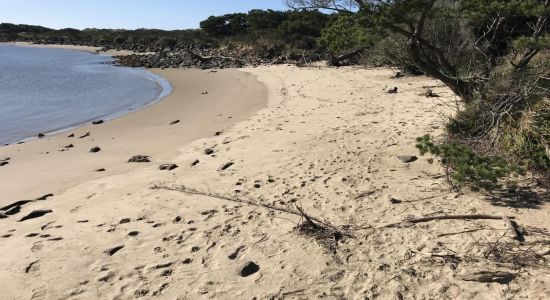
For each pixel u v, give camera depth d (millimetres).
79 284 4465
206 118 13305
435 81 16219
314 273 4512
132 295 4277
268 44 38000
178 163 8469
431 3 7539
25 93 21016
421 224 5332
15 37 92875
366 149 8547
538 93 7078
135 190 7012
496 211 5527
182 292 4305
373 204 6016
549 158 6277
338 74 20594
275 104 14602
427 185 6535
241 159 8438
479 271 4309
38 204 6656
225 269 4656
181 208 6184
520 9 7023
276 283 4383
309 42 35531
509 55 10125
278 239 5199
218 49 44500
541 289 4039
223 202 6332
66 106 17406
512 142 6828
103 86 23484
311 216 5742
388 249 4859
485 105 7805
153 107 16188
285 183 6984
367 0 7758
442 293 4094
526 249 4645
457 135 7910
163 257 4918
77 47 72875
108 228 5645
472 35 12352
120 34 77812
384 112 11844
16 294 4324
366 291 4195
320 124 11000
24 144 11156
